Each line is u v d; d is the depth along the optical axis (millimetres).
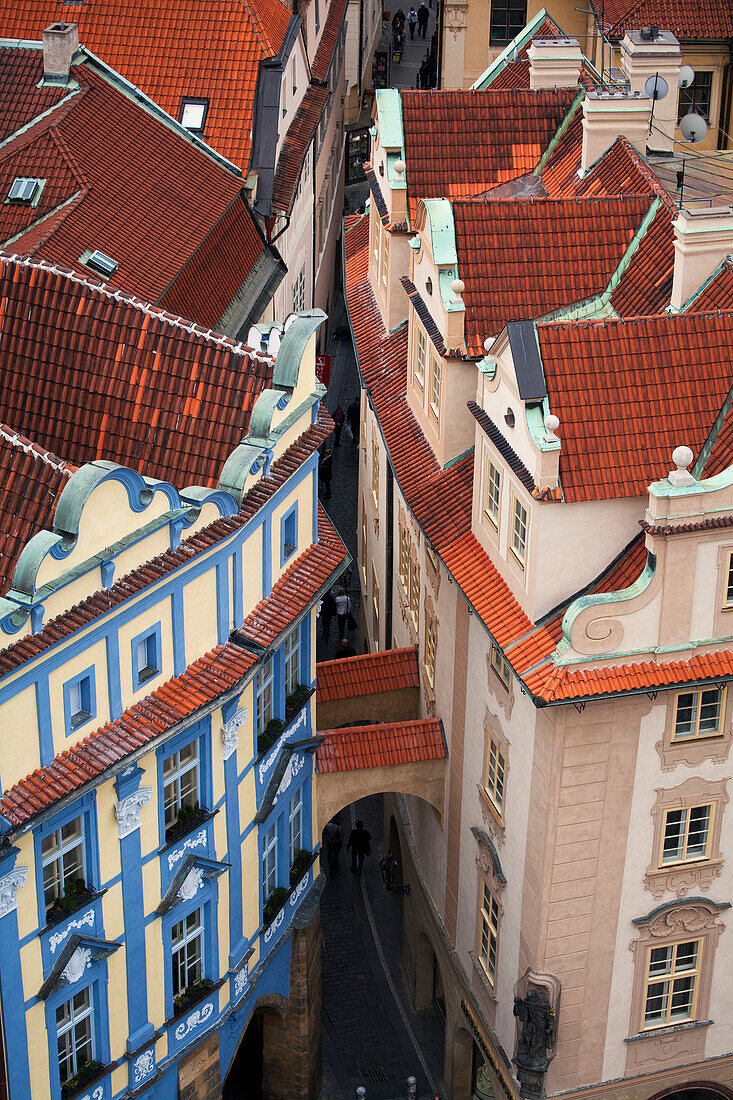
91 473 30250
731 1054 41562
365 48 104062
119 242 46188
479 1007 43156
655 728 36094
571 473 34844
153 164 51062
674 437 35719
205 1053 39156
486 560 38719
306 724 42000
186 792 35969
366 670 46812
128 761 31953
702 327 36594
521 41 58188
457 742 42594
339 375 83562
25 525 31875
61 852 32094
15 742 29703
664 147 50375
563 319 41312
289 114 63344
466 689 41188
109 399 37594
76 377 37844
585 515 35188
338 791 43500
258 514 36062
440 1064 47875
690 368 36281
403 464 43531
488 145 48438
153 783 34125
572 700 34250
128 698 32969
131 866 34062
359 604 66938
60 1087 33938
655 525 33500
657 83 47656
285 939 42531
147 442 37125
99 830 32656
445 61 80188
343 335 87688
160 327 38000
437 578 43062
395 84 112812
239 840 38344
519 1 78500
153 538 32562
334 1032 48719
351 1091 46844
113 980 34531
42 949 32000
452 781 43406
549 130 48781
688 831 38062
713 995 40562
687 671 34969
